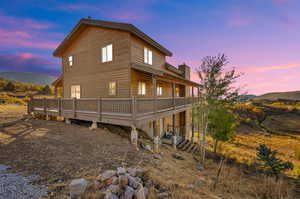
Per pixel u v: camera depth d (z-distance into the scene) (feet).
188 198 10.58
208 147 51.37
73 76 42.52
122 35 32.01
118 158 16.07
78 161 13.99
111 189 9.04
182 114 58.70
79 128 26.76
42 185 9.60
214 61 28.25
